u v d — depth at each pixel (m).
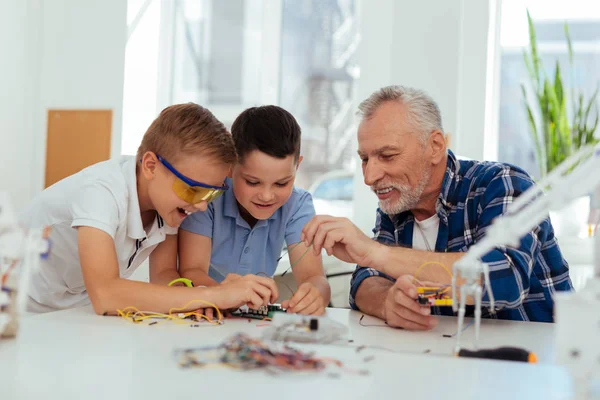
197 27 3.46
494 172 1.71
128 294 1.30
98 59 3.00
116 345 0.97
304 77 3.38
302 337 1.07
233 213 1.87
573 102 2.80
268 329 1.09
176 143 1.45
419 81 2.76
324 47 3.34
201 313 1.31
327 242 1.47
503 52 3.02
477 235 1.68
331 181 3.29
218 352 0.89
